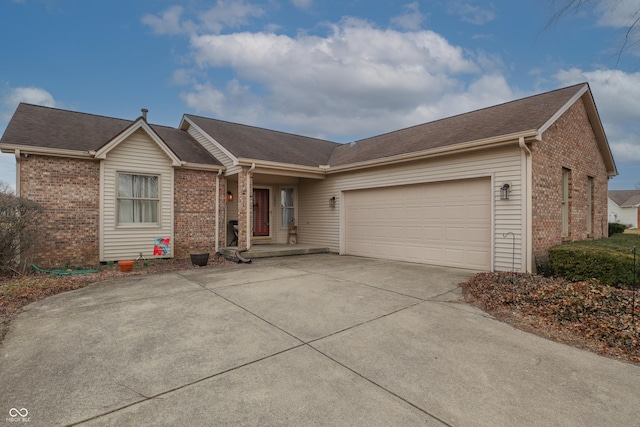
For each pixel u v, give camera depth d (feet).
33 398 8.21
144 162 30.91
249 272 25.44
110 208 29.12
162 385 8.90
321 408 7.88
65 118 32.76
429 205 29.30
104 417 7.47
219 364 10.15
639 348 11.39
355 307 16.15
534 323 13.99
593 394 8.65
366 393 8.57
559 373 9.77
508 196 23.66
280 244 41.57
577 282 18.88
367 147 41.01
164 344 11.60
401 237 31.65
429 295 18.48
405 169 30.83
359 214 35.99
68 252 27.09
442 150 26.63
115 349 11.16
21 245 23.47
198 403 8.05
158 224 31.78
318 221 40.68
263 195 42.47
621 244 24.41
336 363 10.28
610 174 39.75
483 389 8.83
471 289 19.36
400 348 11.44
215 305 16.30
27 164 25.52
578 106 30.37
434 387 8.91
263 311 15.40
